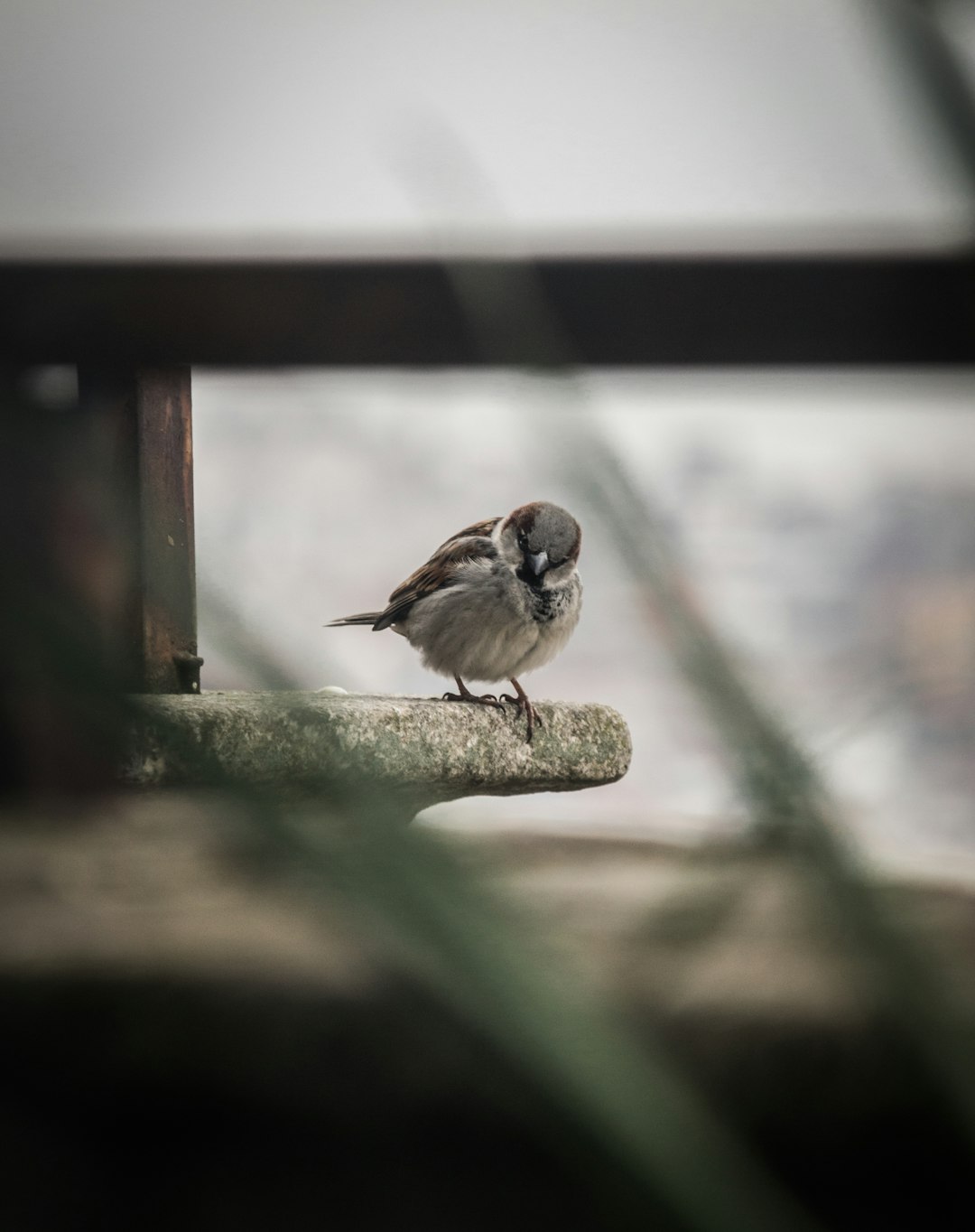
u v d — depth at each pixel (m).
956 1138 0.22
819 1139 0.71
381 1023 0.82
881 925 0.22
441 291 1.82
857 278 1.59
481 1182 0.83
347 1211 0.83
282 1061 0.84
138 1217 0.87
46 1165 0.88
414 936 0.21
